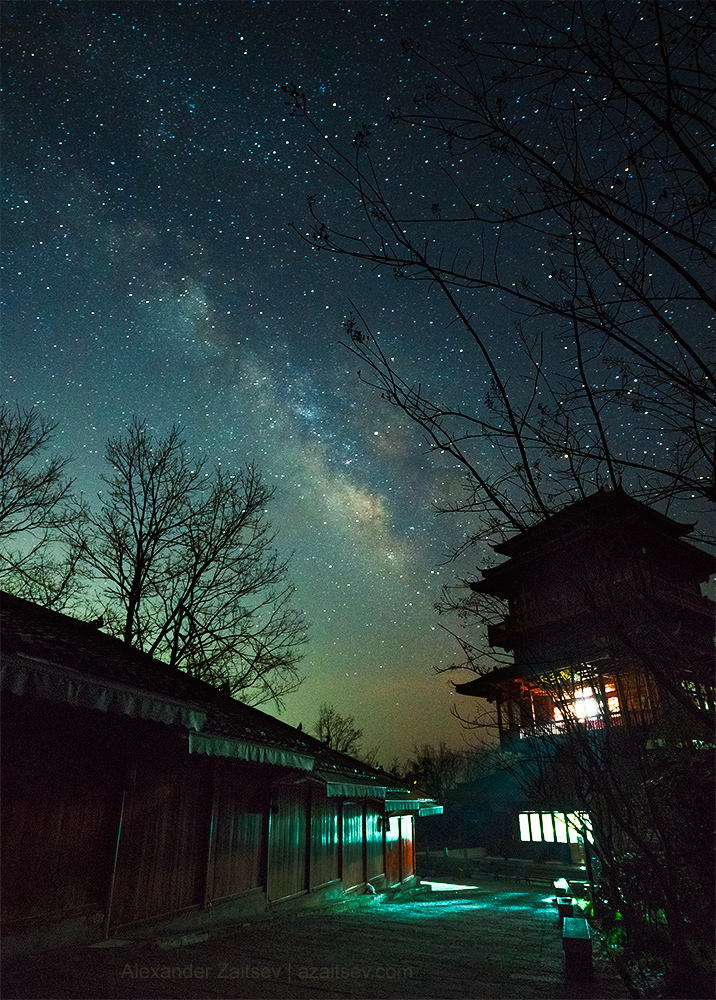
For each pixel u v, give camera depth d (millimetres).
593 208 2863
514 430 3182
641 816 6258
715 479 2887
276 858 11797
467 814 33969
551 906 16234
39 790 6516
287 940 8867
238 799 10664
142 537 19672
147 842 8109
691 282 2705
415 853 23250
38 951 6133
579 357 3127
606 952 8531
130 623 19000
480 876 28078
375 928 10820
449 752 43906
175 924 8320
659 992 5824
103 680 6398
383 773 23297
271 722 14781
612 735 5453
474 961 7977
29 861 6254
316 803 14273
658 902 6332
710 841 5340
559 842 26312
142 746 8156
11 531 15648
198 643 19422
